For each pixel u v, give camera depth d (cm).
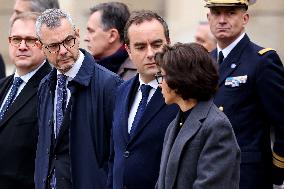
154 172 1326
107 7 1739
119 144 1362
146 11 1352
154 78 1345
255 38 2655
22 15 1598
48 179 1441
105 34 1720
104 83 1437
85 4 2766
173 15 2725
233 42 1492
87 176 1417
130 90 1377
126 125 1358
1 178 1543
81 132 1426
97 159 1426
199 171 1154
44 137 1459
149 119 1333
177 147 1177
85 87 1435
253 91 1455
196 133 1168
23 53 1566
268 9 2652
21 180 1533
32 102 1551
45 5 1820
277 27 2648
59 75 1449
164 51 1199
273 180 1487
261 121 1462
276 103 1443
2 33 3038
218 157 1149
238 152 1177
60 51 1407
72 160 1420
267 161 1471
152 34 1320
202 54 1181
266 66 1451
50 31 1404
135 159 1333
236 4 1473
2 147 1545
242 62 1473
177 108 1327
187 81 1171
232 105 1452
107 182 1405
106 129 1432
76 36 1427
